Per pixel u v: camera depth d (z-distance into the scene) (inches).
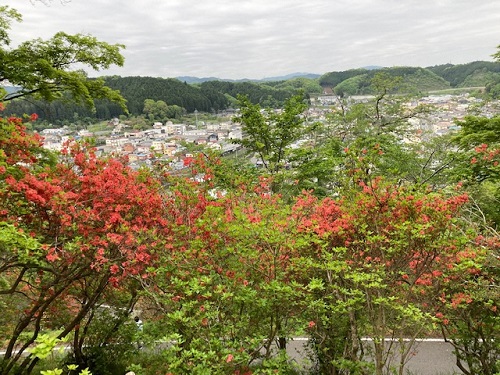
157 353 353.7
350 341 258.5
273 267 220.8
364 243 231.0
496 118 435.8
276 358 191.5
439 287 248.1
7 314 330.6
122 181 271.7
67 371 318.7
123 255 244.1
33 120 324.8
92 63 410.3
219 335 190.9
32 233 240.1
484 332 283.6
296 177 571.2
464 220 282.2
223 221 225.3
